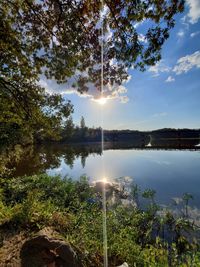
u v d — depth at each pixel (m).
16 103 8.48
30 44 6.12
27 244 3.86
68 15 4.96
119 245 4.73
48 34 5.79
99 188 11.59
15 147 19.12
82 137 87.25
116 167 19.25
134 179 14.01
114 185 12.26
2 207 6.29
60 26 5.26
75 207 7.55
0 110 8.36
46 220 5.40
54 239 3.90
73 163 23.12
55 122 9.10
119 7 4.55
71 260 3.64
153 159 24.22
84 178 11.27
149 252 4.70
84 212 6.85
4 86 7.93
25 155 29.75
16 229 5.00
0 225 5.12
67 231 5.07
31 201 6.16
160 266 4.12
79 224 5.59
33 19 5.61
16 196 8.30
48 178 10.65
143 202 9.34
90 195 9.67
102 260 4.23
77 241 4.56
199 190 11.11
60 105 8.98
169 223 6.78
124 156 28.67
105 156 29.58
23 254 3.80
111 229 5.52
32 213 5.64
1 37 6.07
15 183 9.79
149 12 4.51
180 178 13.98
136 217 6.96
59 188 9.39
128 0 4.41
